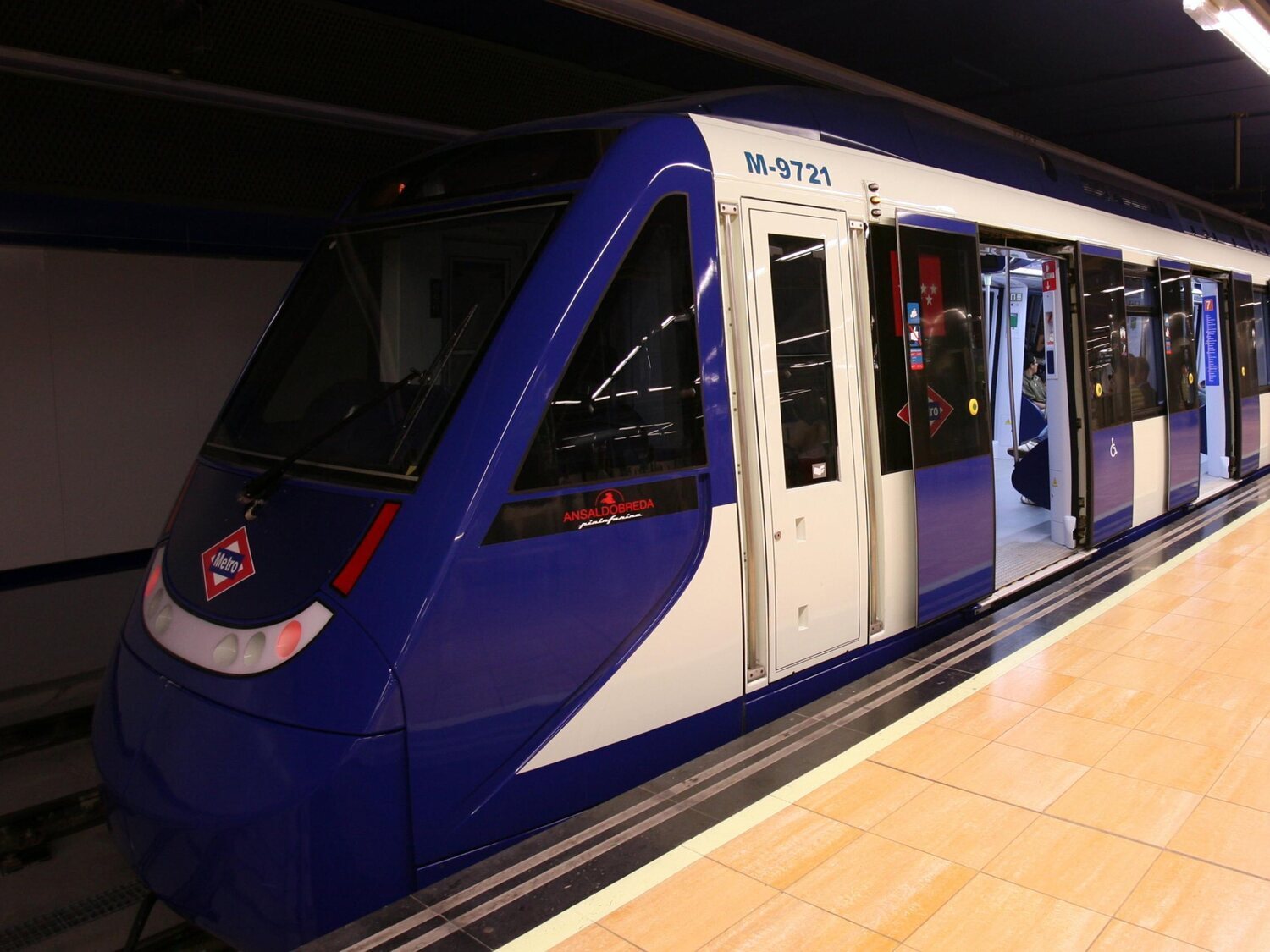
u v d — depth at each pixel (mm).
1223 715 3688
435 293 3461
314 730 2764
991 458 5160
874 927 2482
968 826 2941
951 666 4242
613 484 3238
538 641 3055
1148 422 7410
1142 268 7477
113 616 6922
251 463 3598
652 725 3379
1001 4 7605
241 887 2756
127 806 3004
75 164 6445
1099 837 2873
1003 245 5707
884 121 4848
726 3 7457
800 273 3963
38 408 7199
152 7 5883
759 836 2904
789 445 3861
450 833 2902
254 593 3094
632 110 3762
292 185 7391
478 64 7516
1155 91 10492
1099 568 5895
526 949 2420
